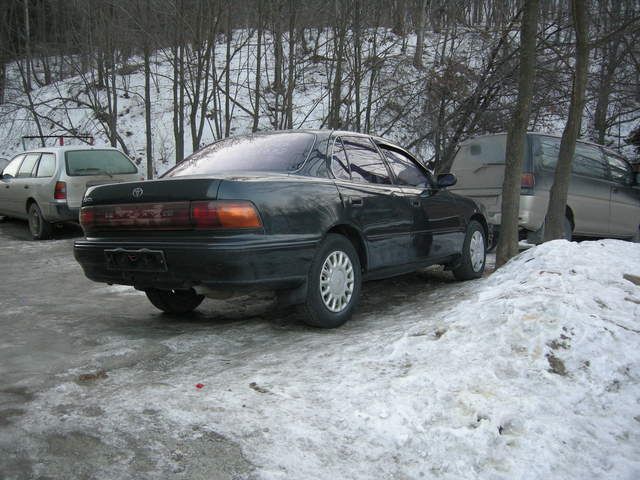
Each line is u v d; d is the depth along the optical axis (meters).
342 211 4.45
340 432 2.63
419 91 13.43
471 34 14.52
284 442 2.55
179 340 4.12
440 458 2.41
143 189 4.02
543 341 3.21
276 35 15.30
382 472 2.35
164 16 14.09
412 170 5.75
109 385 3.27
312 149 4.58
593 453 2.41
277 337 4.18
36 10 26.80
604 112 16.58
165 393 3.09
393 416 2.70
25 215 11.06
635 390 2.87
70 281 6.94
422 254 5.48
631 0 11.07
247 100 22.08
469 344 3.32
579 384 2.93
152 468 2.38
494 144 8.18
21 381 3.32
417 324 3.96
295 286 4.14
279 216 3.94
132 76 24.94
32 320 4.85
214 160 4.75
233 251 3.69
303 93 20.81
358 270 4.59
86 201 4.38
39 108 23.66
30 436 2.62
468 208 6.33
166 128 21.22
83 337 4.26
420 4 16.88
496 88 12.61
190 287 3.95
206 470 2.36
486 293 4.20
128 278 4.18
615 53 13.31
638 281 4.27
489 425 2.56
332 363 3.42
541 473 2.28
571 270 4.44
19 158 11.57
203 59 13.82
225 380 3.27
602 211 9.05
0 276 7.32
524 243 9.28
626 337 3.24
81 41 17.53
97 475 2.32
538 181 7.84
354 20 13.74
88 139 21.58
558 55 11.45
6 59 23.58
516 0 12.02
